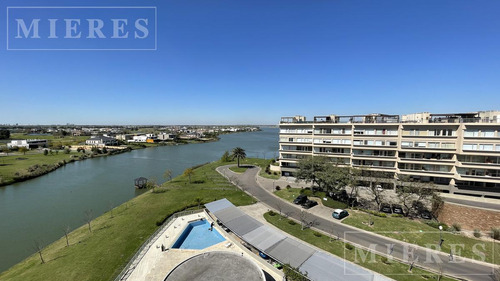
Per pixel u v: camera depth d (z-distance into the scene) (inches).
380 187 2089.1
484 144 1784.0
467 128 1834.4
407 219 1653.5
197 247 1353.3
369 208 1855.3
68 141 7426.2
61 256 1264.8
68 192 2578.7
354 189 2209.6
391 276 1058.1
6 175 3078.2
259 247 1186.0
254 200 2086.6
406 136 2082.9
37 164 3750.0
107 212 1948.8
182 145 7810.0
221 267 972.6
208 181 2810.0
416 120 2183.8
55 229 1710.1
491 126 1764.3
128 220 1695.4
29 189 2696.9
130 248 1321.4
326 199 1994.3
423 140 2023.9
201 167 3782.0
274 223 1606.8
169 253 1251.2
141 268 1124.5
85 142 6958.7
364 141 2278.5
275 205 1968.5
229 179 2874.0
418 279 1037.2
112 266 1160.8
